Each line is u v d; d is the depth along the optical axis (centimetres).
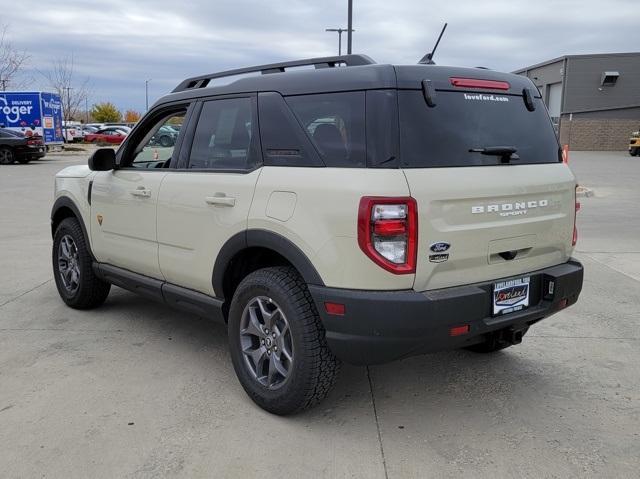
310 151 329
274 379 352
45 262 747
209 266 383
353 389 390
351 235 298
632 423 347
